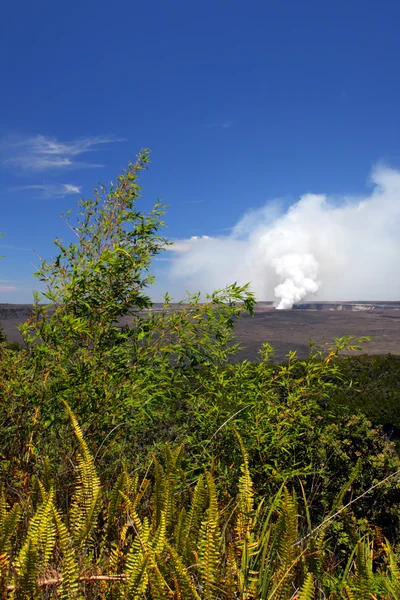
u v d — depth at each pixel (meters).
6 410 2.60
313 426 3.42
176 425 3.34
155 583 0.98
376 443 3.39
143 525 1.18
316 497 3.03
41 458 2.32
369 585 1.10
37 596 0.97
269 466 2.77
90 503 1.25
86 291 2.93
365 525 2.60
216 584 1.06
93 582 1.10
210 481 1.13
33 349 2.84
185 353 3.07
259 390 3.16
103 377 2.83
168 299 3.09
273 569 1.21
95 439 2.58
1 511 1.16
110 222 3.46
